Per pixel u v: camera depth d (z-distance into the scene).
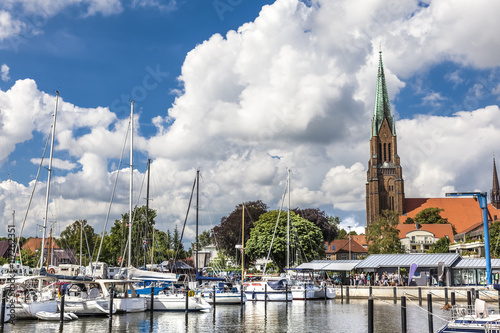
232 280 77.69
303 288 68.50
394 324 43.09
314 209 118.56
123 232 111.06
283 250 100.50
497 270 68.50
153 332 38.41
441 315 48.88
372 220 198.50
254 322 44.66
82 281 47.50
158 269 84.56
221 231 119.75
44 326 39.53
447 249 136.75
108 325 41.22
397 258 77.44
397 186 199.75
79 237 115.81
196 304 51.19
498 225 113.25
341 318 47.59
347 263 82.62
